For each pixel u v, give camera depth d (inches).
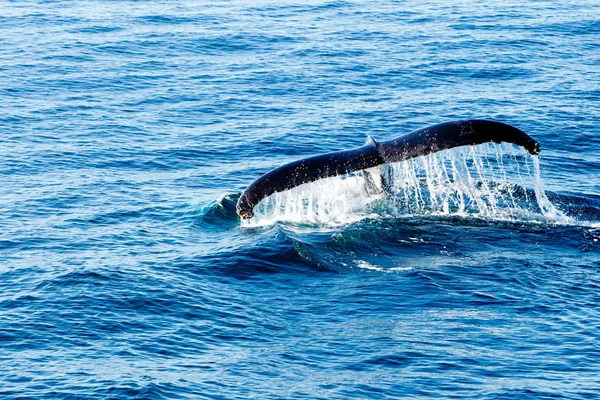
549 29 4234.7
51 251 1850.4
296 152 2672.2
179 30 4288.9
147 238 1916.8
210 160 2588.6
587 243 1780.3
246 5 4881.9
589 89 3277.6
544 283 1615.4
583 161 2519.7
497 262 1686.8
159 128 2901.1
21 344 1433.3
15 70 3592.5
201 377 1334.9
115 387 1302.9
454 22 4414.4
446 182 2037.4
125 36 4173.2
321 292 1598.2
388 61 3708.2
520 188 2041.1
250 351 1413.6
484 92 3270.2
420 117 3002.0
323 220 1856.5
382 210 1886.1
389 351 1405.0
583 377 1334.9
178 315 1531.7
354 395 1293.1
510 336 1446.9
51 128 2881.4
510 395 1288.1
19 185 2330.2
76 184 2342.5
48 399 1282.0
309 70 3597.4
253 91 3329.2
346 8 4798.2
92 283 1646.2
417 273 1643.7
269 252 1736.0
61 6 4837.6
